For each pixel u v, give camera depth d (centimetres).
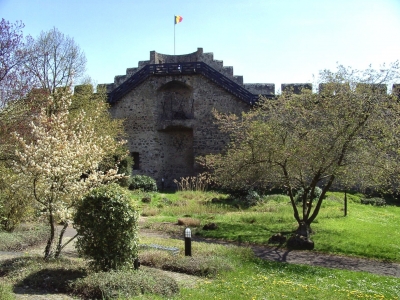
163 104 2888
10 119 1512
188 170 2912
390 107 1206
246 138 1366
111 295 619
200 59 2788
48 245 870
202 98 2750
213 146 2720
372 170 1194
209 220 1603
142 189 2370
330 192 2325
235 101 2688
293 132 1246
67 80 2278
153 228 1439
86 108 2139
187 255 966
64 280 686
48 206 845
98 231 739
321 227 1428
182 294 672
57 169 812
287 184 1323
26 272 727
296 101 1320
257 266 942
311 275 888
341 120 1171
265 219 1596
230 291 706
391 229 1466
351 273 922
